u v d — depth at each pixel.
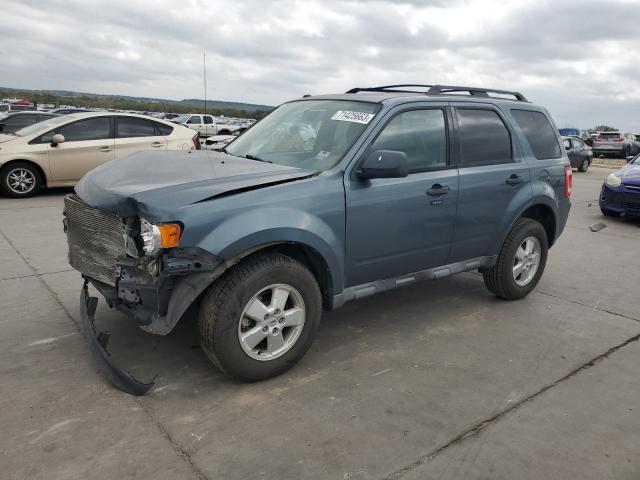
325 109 4.24
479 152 4.54
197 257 2.98
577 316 4.85
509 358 3.92
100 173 3.60
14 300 4.60
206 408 3.08
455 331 4.38
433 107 4.25
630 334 4.47
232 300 3.12
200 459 2.63
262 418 3.00
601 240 8.25
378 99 4.06
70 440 2.72
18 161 9.79
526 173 4.88
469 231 4.46
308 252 3.53
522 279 5.15
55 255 6.04
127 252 3.14
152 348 3.79
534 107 5.27
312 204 3.40
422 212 4.04
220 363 3.21
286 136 4.20
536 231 5.05
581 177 19.42
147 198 2.98
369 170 3.52
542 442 2.90
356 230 3.66
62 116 10.64
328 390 3.34
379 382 3.47
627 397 3.43
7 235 6.91
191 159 3.74
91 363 3.54
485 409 3.21
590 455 2.81
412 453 2.75
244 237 3.06
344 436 2.87
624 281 6.04
